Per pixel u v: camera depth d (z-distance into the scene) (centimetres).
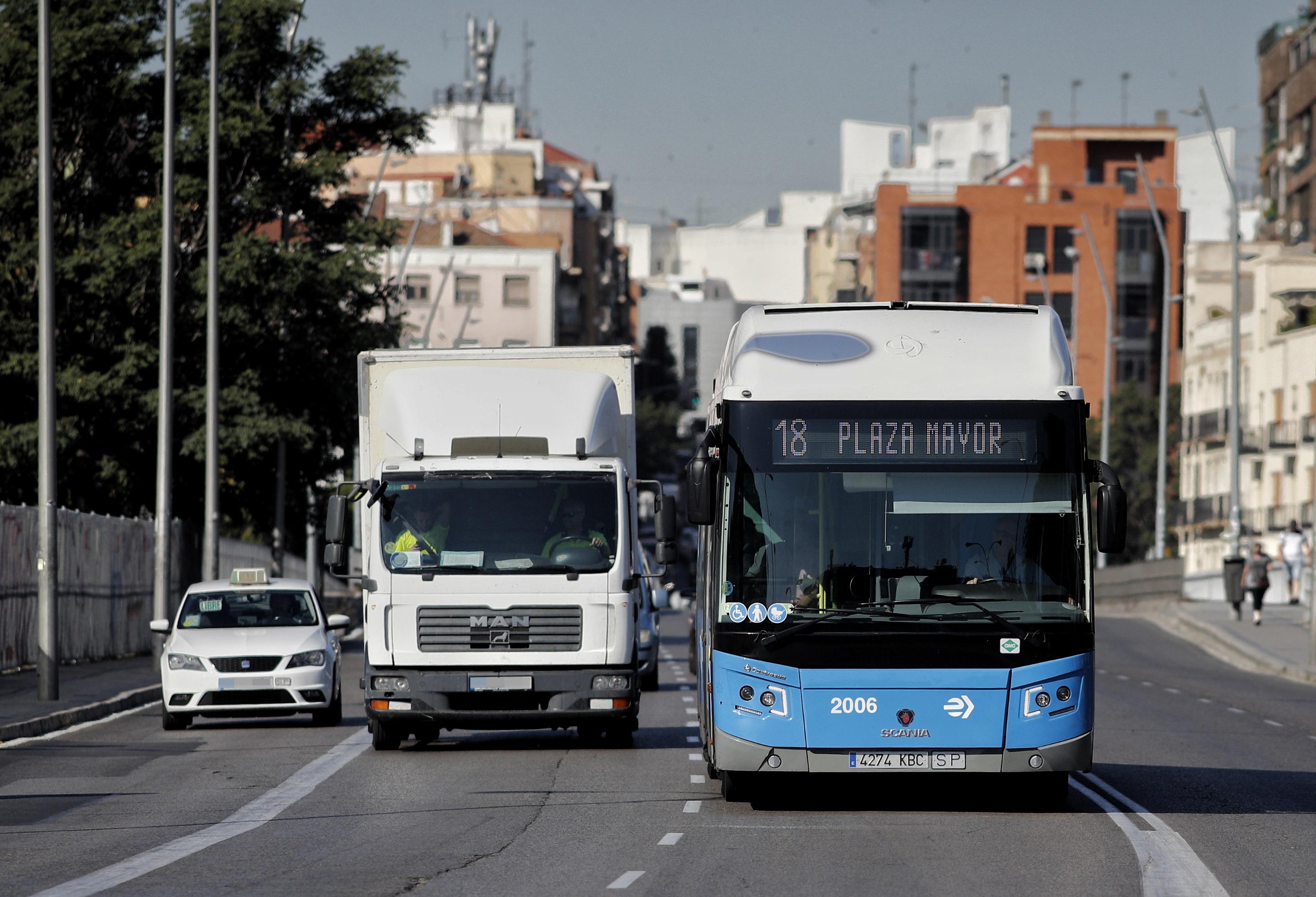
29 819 4888
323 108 15625
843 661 4691
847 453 4775
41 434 8688
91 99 14638
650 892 3625
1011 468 4762
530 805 5072
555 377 6662
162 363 10906
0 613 10288
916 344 4869
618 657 6412
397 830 4575
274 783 5706
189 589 8306
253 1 14725
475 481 6462
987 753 4675
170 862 4066
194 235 14925
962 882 3756
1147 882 3769
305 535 17462
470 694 6366
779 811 4934
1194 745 7044
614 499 6500
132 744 7125
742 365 4847
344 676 11862
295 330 14700
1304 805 5166
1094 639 4725
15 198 14462
